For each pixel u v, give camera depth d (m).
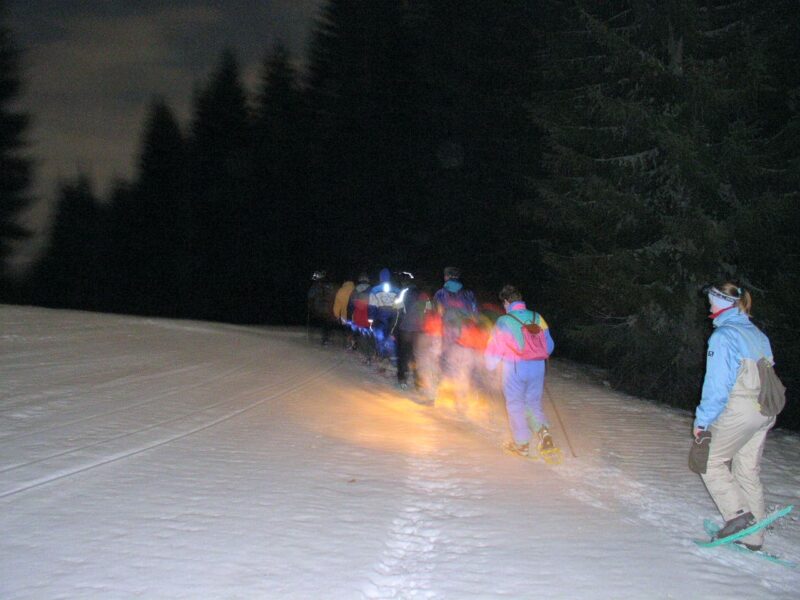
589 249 20.14
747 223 17.52
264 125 60.16
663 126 17.70
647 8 18.84
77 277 69.06
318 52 56.31
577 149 21.12
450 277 11.33
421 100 43.91
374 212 48.41
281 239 58.16
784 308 18.22
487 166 34.50
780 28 18.59
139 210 64.62
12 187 52.38
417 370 12.33
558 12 27.36
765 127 19.86
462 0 36.19
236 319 60.19
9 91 51.88
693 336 19.00
